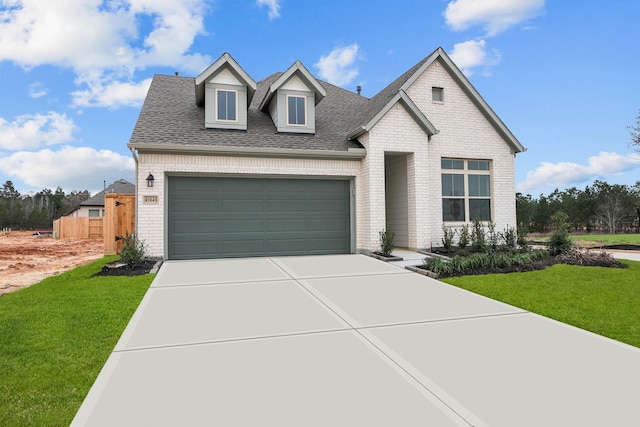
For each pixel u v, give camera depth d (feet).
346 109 49.19
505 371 11.02
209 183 35.19
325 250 38.06
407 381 10.37
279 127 39.63
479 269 27.04
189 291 21.77
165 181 34.06
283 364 11.62
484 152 43.32
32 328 15.51
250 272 27.61
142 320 16.30
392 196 43.88
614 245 47.55
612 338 14.28
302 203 37.60
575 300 19.36
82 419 8.57
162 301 19.57
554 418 8.46
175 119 38.34
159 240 33.01
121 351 12.78
